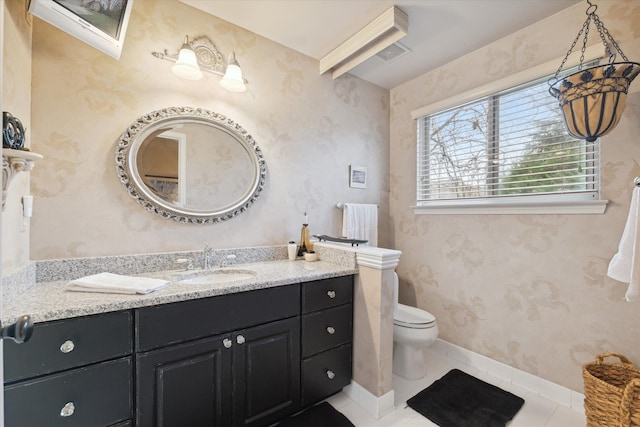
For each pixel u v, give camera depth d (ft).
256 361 4.70
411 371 6.70
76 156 4.85
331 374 5.60
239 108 6.50
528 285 6.34
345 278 5.81
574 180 5.91
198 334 4.17
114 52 4.59
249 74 6.64
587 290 5.57
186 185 5.85
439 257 8.04
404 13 6.06
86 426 3.43
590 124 4.64
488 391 6.17
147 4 5.49
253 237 6.69
